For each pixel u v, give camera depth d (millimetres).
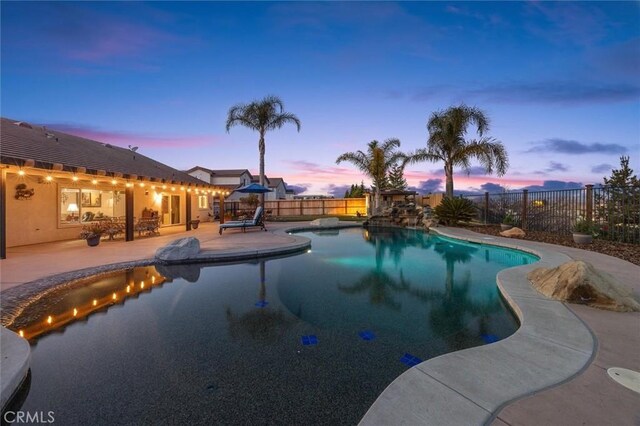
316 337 3895
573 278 4406
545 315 3854
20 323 4254
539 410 2109
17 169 7969
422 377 2559
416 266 8125
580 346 3053
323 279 6812
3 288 5414
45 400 2609
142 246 9914
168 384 2840
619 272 5832
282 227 17172
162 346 3605
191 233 13898
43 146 10562
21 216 9992
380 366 3189
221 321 4387
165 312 4715
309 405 2551
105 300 5230
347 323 4363
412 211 19734
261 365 3195
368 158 22391
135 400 2607
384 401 2258
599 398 2230
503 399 2246
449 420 2039
